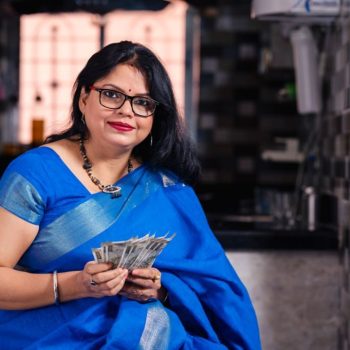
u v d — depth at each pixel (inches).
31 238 77.9
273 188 225.5
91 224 79.0
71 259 78.2
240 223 130.5
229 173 236.2
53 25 246.1
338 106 133.2
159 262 81.7
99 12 198.1
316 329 121.6
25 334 78.7
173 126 86.6
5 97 244.1
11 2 192.7
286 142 185.2
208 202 210.5
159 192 85.4
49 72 247.4
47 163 79.7
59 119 247.4
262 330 121.4
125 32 243.6
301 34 143.6
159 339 77.1
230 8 234.7
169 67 243.8
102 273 72.5
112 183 83.7
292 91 181.8
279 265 121.3
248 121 235.8
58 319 77.9
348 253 114.1
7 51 246.2
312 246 120.0
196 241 85.4
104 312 77.8
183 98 242.8
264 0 127.7
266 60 183.9
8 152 216.1
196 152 90.3
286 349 121.6
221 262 85.9
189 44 241.9
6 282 76.1
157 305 79.4
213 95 237.0
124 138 80.0
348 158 123.0
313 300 121.4
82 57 246.1
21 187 77.0
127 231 80.4
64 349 75.5
